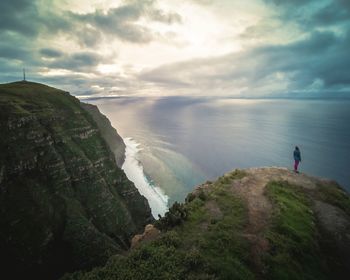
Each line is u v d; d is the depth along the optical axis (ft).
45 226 214.07
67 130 333.01
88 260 213.46
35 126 266.77
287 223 50.62
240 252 41.29
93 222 260.83
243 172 83.66
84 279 38.17
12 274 184.96
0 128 240.32
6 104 266.77
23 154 241.55
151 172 429.38
